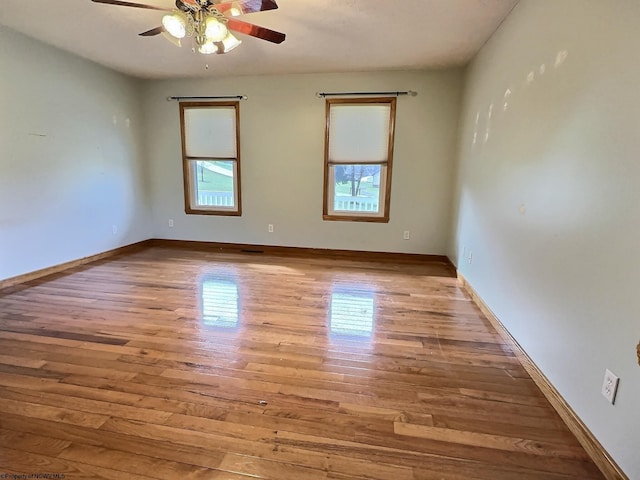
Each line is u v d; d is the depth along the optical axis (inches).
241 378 83.9
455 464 60.6
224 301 131.3
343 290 145.6
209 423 69.2
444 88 180.2
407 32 129.2
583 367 66.2
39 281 150.4
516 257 99.3
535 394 80.0
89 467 58.7
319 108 192.4
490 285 120.6
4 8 114.7
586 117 67.9
